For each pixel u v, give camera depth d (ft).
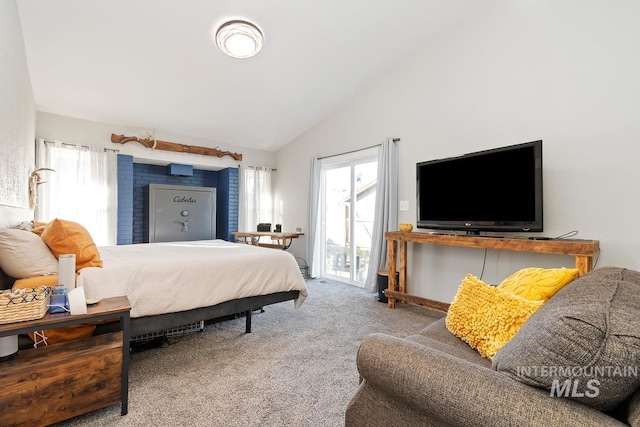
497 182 8.71
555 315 2.32
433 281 11.11
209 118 14.67
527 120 8.82
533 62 8.71
